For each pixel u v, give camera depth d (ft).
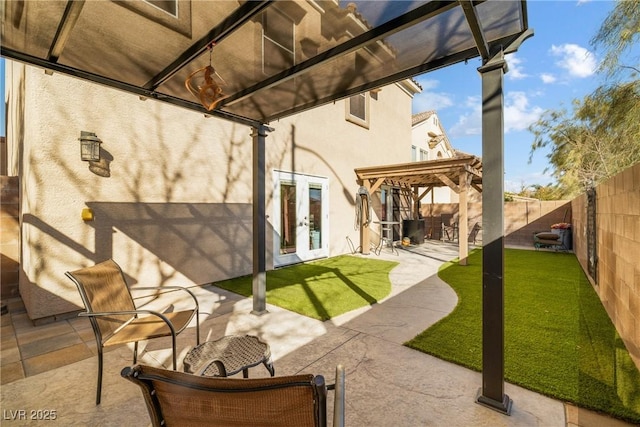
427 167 27.86
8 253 16.17
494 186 7.38
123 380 8.55
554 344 10.21
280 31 8.20
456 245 39.47
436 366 9.07
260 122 13.96
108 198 14.69
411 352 9.95
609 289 12.30
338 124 30.71
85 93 13.87
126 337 7.93
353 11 6.99
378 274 21.93
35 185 12.53
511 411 7.02
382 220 37.32
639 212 8.44
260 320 12.99
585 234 20.13
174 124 17.22
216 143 19.34
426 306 14.73
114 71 9.52
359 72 9.97
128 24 7.33
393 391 7.86
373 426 6.63
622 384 7.90
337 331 11.73
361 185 33.73
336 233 30.66
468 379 8.39
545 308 13.91
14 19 6.82
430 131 54.70
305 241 26.94
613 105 22.50
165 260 16.92
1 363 9.48
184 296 16.65
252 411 3.60
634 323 8.77
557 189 37.50
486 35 7.41
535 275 20.85
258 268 13.79
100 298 8.39
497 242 7.28
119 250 15.11
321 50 8.68
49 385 8.29
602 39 21.27
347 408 7.21
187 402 3.71
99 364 7.60
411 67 9.61
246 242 21.27
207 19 7.28
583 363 8.98
